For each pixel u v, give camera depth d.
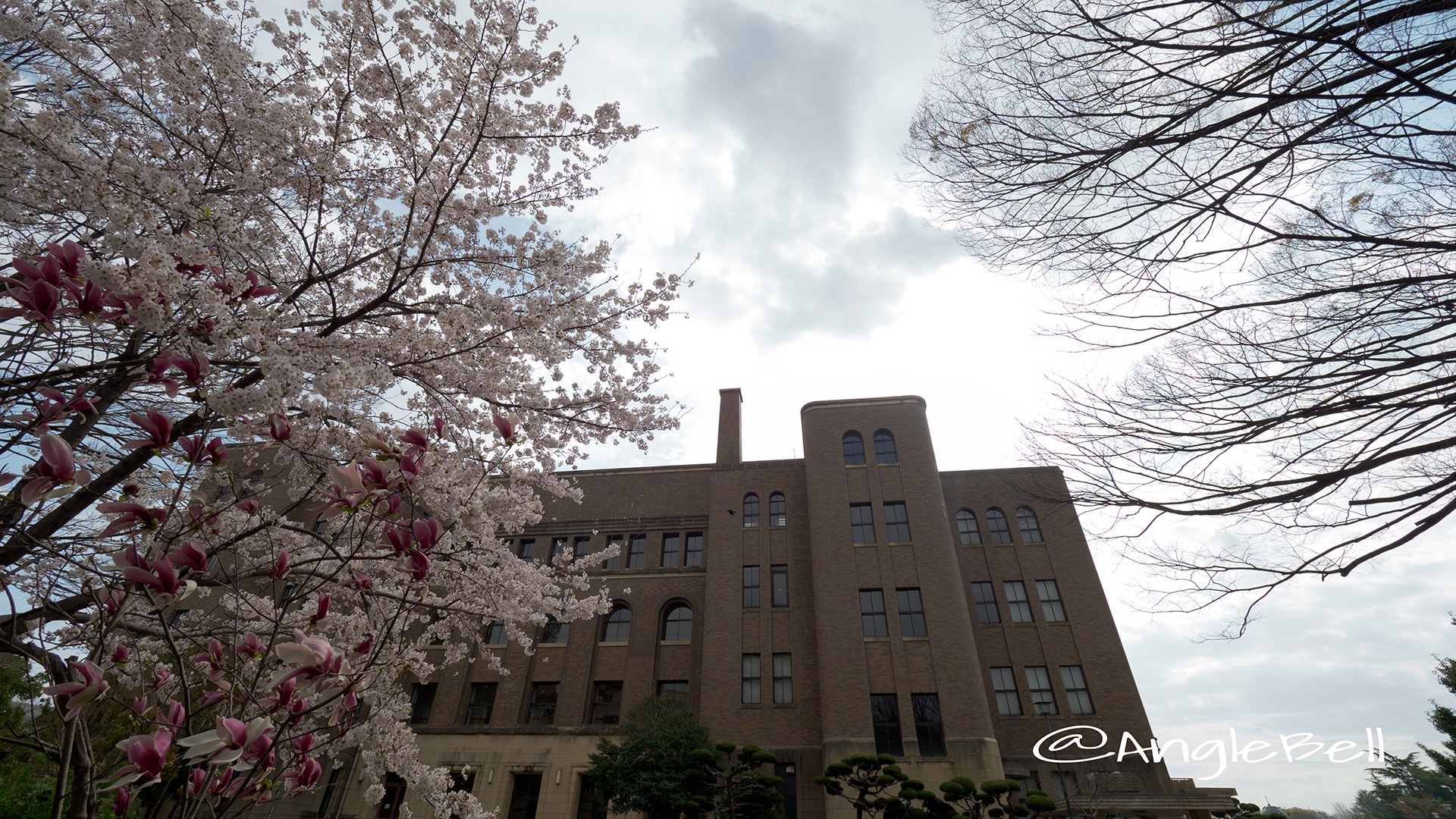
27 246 4.76
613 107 7.71
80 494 4.50
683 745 18.34
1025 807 15.95
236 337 3.76
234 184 5.78
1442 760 36.81
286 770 3.42
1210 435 5.93
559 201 8.51
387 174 7.39
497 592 8.23
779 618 24.75
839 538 25.11
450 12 6.65
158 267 3.13
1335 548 5.61
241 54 5.23
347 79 6.69
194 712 3.42
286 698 3.04
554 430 8.75
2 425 3.61
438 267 7.60
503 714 23.94
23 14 4.54
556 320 8.08
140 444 3.21
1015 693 23.41
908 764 20.08
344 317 6.46
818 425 28.36
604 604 10.47
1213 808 18.30
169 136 5.54
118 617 2.79
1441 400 4.93
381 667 4.34
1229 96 5.11
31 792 6.22
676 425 9.32
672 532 28.59
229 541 3.83
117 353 4.53
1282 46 4.75
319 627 3.66
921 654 22.31
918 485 26.09
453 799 7.59
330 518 3.96
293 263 7.35
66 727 2.53
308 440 5.43
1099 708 22.75
